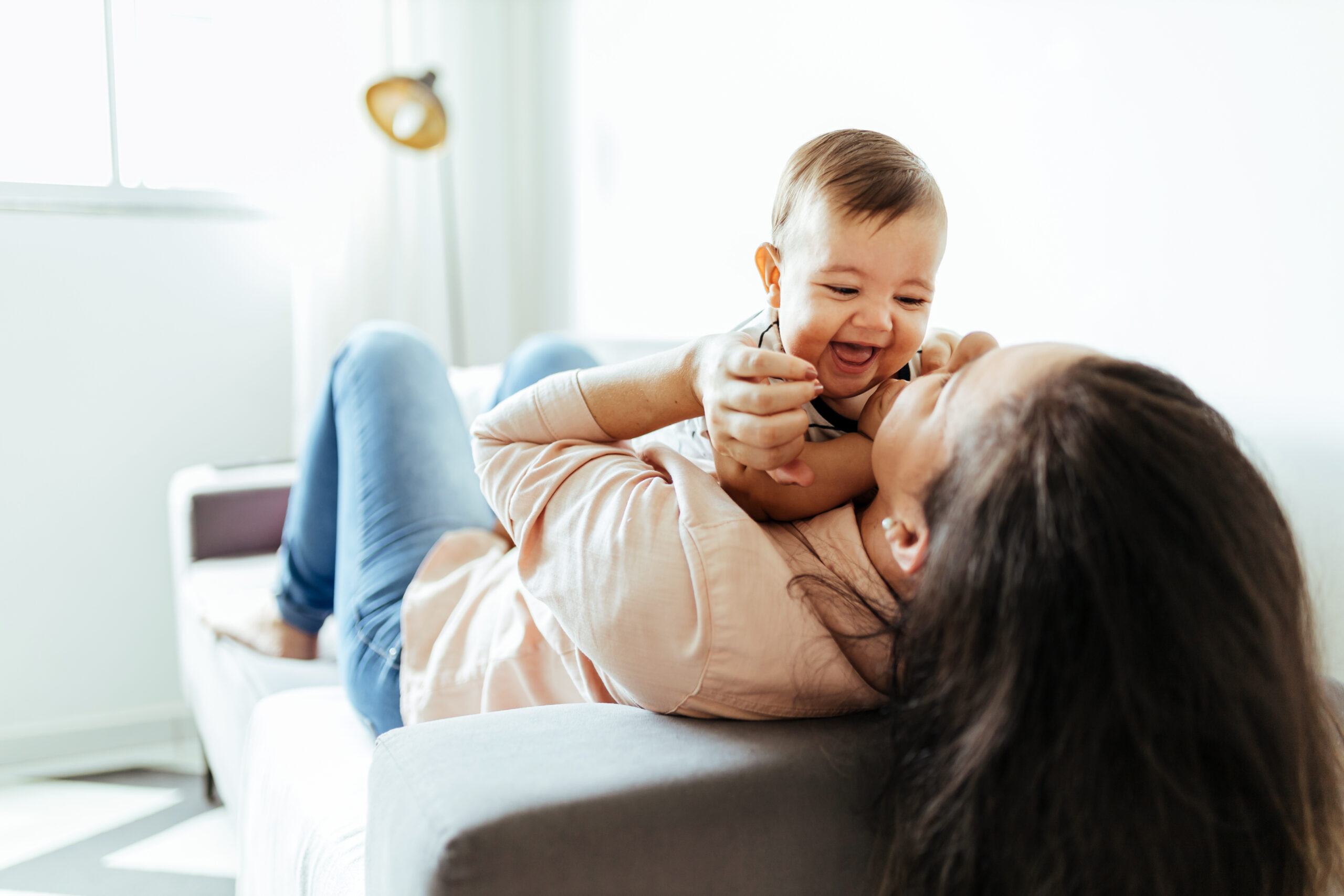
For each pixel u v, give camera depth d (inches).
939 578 21.2
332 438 51.5
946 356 32.1
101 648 88.7
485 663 34.4
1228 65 38.0
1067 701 19.8
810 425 31.4
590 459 29.1
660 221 86.0
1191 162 39.7
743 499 28.3
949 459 22.1
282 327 95.7
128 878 60.7
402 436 47.4
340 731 41.4
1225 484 20.6
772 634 24.4
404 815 21.8
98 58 86.7
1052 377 21.2
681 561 24.8
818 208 29.6
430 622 38.6
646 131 87.5
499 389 58.4
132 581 89.7
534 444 31.7
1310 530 35.4
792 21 66.4
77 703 87.8
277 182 94.0
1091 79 44.4
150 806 71.9
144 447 90.1
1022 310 49.3
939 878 21.4
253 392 94.8
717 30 75.2
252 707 49.1
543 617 32.4
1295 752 21.6
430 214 104.0
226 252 92.4
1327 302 34.6
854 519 26.8
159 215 88.8
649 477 27.6
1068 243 46.1
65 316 85.7
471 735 24.5
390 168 100.7
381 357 49.7
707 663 24.3
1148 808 20.2
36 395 85.1
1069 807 20.1
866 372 30.8
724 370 25.7
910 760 22.1
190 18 91.1
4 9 83.4
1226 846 21.3
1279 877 21.9
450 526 46.2
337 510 52.0
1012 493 20.2
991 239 51.2
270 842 37.6
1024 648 19.8
